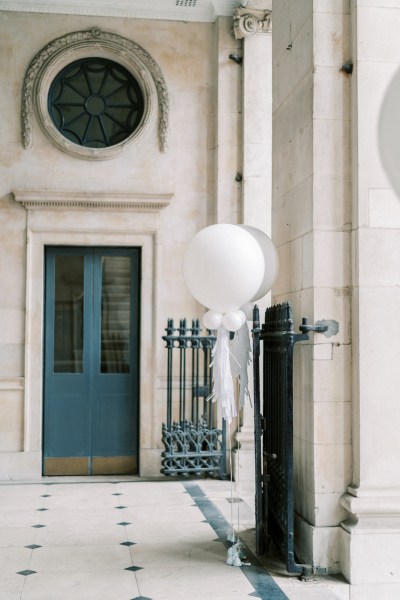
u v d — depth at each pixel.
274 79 6.91
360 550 5.24
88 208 9.50
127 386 9.66
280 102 6.66
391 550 5.27
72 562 5.63
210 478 9.22
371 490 5.39
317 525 5.49
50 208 9.44
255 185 9.41
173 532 6.53
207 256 5.33
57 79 9.69
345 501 5.41
